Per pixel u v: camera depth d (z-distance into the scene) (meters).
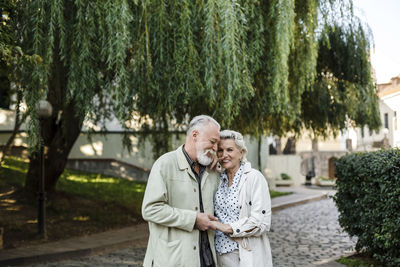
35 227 8.37
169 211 2.56
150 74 5.27
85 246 7.02
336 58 8.83
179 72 5.03
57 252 6.49
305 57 6.52
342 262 5.51
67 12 4.84
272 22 5.79
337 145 25.45
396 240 4.55
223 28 4.72
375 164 4.76
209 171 2.91
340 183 5.96
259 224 2.70
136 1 4.45
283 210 12.88
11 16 4.67
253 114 7.16
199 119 2.74
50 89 6.61
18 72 4.96
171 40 5.10
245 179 2.85
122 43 4.44
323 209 12.96
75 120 9.31
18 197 10.29
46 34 4.60
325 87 8.84
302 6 6.24
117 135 16.98
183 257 2.56
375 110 9.17
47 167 10.38
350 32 8.41
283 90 5.63
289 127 9.70
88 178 15.24
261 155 20.98
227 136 2.91
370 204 5.09
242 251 2.73
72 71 4.70
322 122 9.29
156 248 2.62
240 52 5.00
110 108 9.25
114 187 14.17
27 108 4.57
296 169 24.05
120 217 10.05
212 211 2.80
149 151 17.05
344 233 8.39
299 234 8.40
